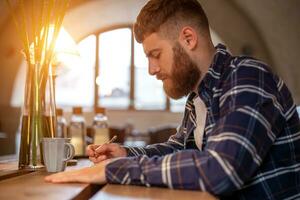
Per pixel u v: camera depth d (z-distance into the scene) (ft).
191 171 2.84
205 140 3.77
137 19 4.03
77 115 7.15
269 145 3.18
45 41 4.34
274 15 23.27
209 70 3.65
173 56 3.86
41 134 4.25
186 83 3.92
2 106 27.25
